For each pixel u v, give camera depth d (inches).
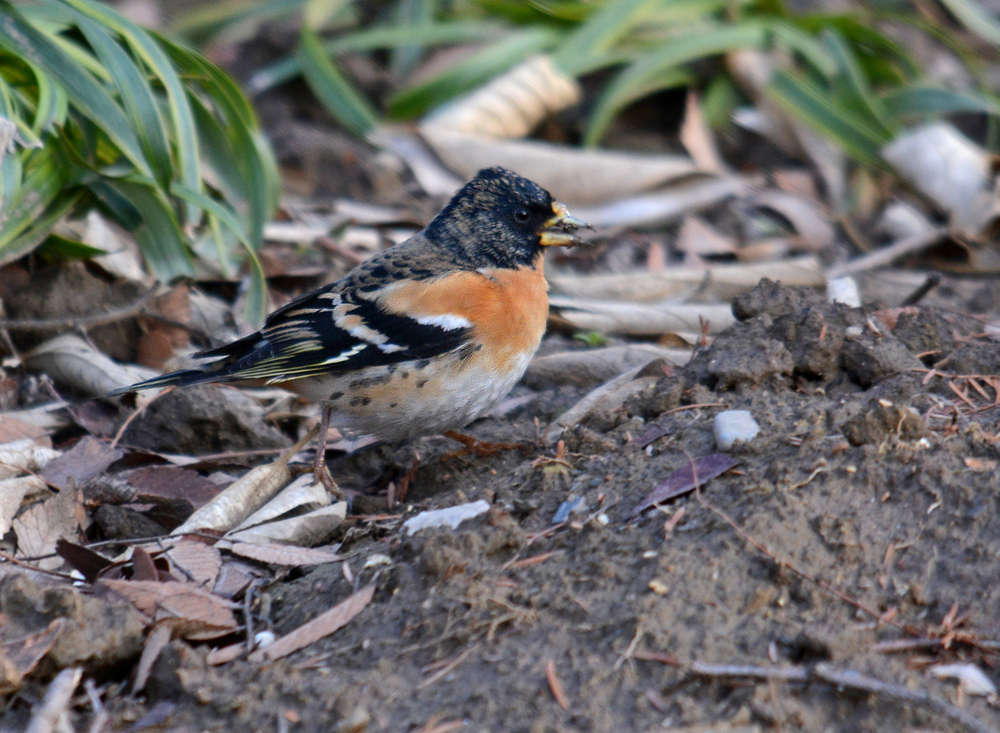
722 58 679.7
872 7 797.2
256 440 358.6
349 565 259.3
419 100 633.6
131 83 394.9
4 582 237.5
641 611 220.7
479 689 210.1
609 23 662.5
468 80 632.4
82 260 418.6
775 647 213.5
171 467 326.3
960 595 222.1
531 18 697.0
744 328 331.3
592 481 274.2
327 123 653.3
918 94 636.7
